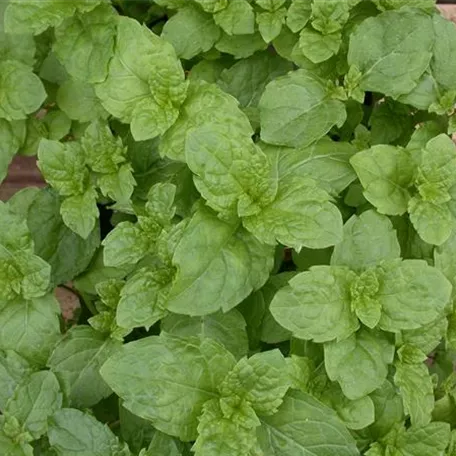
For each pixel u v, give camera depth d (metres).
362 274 0.40
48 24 0.44
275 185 0.40
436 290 0.40
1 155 0.47
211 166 0.39
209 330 0.43
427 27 0.44
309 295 0.40
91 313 0.50
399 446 0.42
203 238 0.40
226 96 0.43
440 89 0.45
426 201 0.42
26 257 0.44
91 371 0.44
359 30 0.44
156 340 0.39
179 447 0.41
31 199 0.48
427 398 0.42
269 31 0.46
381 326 0.40
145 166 0.47
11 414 0.42
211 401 0.39
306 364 0.41
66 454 0.40
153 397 0.39
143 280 0.42
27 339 0.45
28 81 0.47
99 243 0.47
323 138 0.45
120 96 0.44
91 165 0.45
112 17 0.44
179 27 0.47
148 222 0.43
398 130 0.48
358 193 0.45
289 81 0.45
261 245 0.40
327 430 0.39
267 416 0.40
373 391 0.42
